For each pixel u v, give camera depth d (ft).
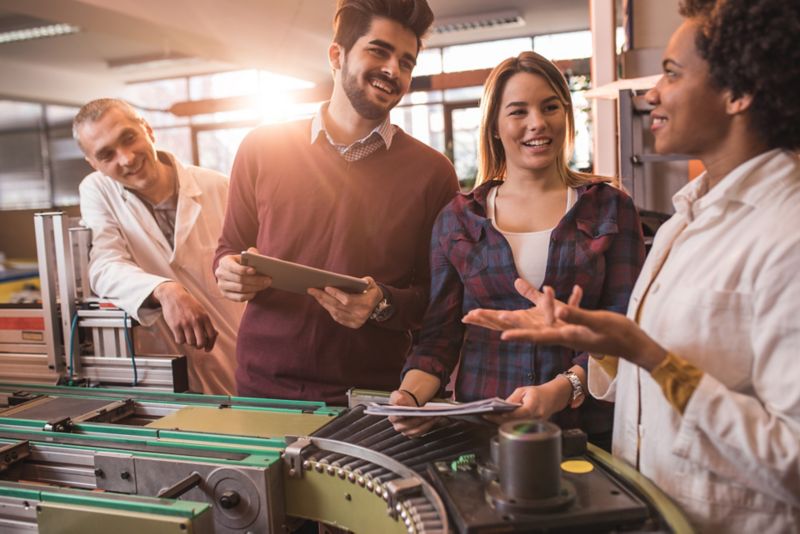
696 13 3.10
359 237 5.90
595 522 3.08
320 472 4.01
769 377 2.91
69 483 4.51
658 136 3.35
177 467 4.10
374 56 5.45
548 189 5.16
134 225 7.70
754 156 3.18
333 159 5.95
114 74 36.78
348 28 5.51
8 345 7.27
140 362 6.68
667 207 12.59
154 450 4.33
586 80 16.08
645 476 3.55
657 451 3.44
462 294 5.24
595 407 4.89
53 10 20.13
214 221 8.07
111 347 6.96
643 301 3.60
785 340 2.86
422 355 5.07
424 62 36.14
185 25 23.58
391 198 5.90
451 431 4.19
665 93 3.19
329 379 5.97
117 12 20.72
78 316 6.94
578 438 3.78
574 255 4.77
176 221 7.75
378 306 5.53
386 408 4.05
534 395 4.25
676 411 3.21
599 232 4.80
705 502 3.23
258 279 5.28
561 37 34.12
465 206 5.18
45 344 7.10
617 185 5.65
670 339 3.24
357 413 4.61
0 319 7.23
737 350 3.08
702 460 3.15
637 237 4.93
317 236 5.93
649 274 3.58
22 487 3.88
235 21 24.50
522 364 4.84
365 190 5.91
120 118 7.22
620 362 3.88
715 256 3.17
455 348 5.21
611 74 12.13
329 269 5.93
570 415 4.82
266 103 30.63
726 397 2.91
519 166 5.07
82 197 7.92
